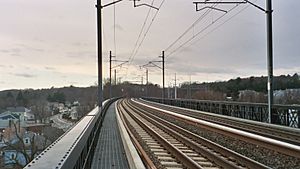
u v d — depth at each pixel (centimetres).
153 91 13400
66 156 422
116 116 3347
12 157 1670
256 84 6431
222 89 8006
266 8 2262
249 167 1071
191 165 1049
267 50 2275
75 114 3098
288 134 1702
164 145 1510
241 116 2788
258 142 1438
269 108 2236
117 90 14275
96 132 1491
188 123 2681
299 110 1941
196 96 8838
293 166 1131
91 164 1042
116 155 1227
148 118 3131
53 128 1759
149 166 1043
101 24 2345
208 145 1498
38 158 408
